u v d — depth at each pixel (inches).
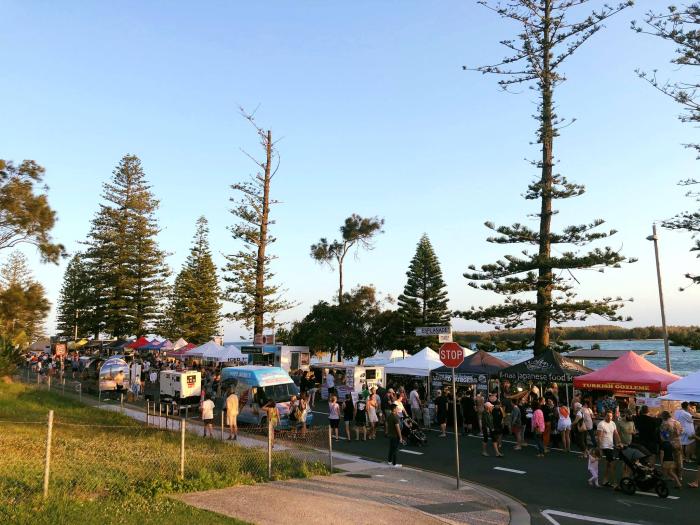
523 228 1187.3
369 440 762.8
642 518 401.4
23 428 665.6
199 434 745.6
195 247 2751.0
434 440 776.3
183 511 339.0
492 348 1311.5
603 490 490.6
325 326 1678.2
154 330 2469.2
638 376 720.3
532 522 386.3
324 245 2210.9
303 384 1206.9
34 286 1250.0
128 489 388.5
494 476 547.2
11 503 315.0
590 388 757.9
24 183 1243.2
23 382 1350.9
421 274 2062.0
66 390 1291.8
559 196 1184.2
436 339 1891.0
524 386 1033.5
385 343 1716.3
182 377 981.8
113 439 634.2
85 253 2418.8
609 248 1095.0
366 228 2159.2
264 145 1700.3
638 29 986.7
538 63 1236.5
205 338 2652.6
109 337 2536.9
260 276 1690.5
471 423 837.8
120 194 2448.3
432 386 1063.6
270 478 472.7
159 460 502.0
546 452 675.4
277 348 1384.1
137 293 2416.3
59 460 475.2
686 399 583.2
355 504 398.9
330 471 523.8
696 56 949.2
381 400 879.1
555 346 1264.8
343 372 1320.1
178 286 2751.0
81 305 2512.3
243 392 857.5
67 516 303.0
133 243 2443.4
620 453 490.3
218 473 466.6
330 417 761.0
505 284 1158.3
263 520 339.3
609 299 1141.7
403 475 530.9
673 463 517.7
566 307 1146.0
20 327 1524.4
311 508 375.9
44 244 1258.0
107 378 1218.0
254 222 1699.1
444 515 391.5
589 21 1178.0
